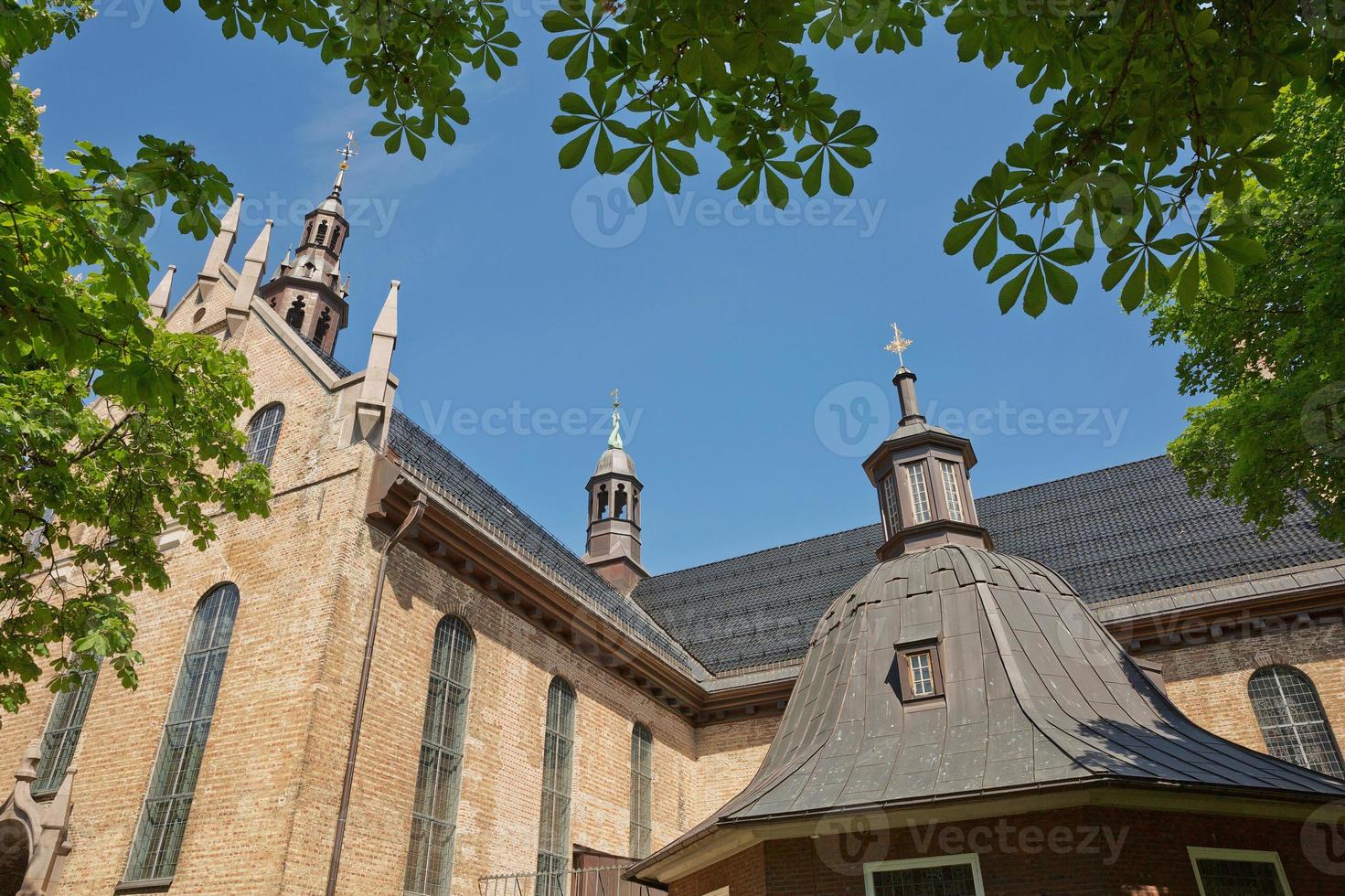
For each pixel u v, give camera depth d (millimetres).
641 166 4590
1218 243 4277
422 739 16312
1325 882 12625
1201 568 22250
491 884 16766
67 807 15797
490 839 17062
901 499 24062
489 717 17953
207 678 16188
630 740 22562
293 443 18312
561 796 19547
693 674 26750
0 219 7367
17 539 11156
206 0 5652
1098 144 4945
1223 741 14852
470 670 17906
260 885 13164
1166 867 12086
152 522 12133
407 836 15312
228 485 12414
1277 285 13039
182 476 12156
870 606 18562
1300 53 4691
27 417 10258
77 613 11781
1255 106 4688
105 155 6473
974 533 22906
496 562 18828
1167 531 24516
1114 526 25969
